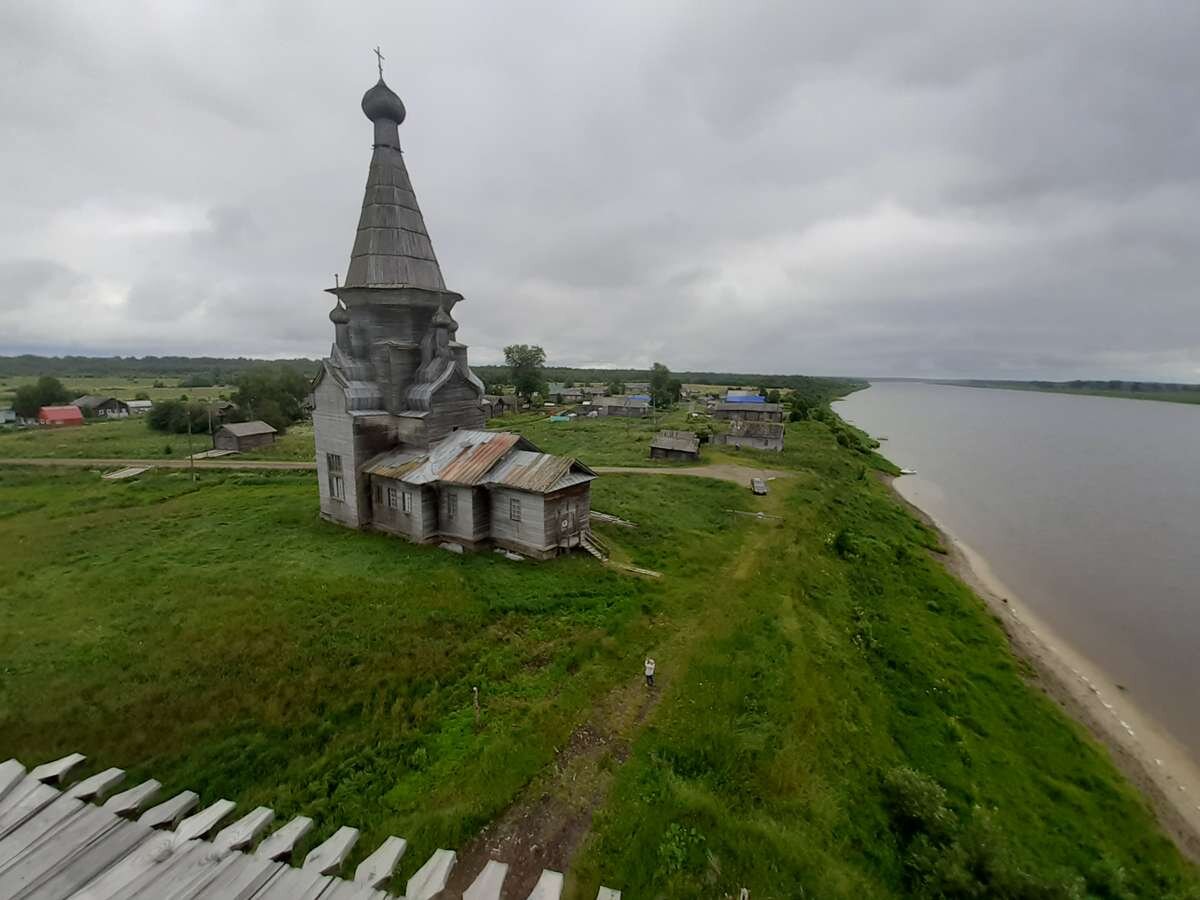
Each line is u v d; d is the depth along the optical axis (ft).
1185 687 79.25
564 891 33.91
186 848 14.89
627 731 48.42
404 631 61.05
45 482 147.02
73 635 58.80
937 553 127.34
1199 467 259.19
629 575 81.15
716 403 342.44
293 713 47.57
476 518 88.33
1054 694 73.10
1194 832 52.49
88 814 15.46
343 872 34.09
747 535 104.73
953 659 74.84
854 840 41.50
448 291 101.04
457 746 45.27
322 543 90.53
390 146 97.66
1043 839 46.44
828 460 199.00
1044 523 157.38
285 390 304.71
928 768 52.31
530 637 62.39
